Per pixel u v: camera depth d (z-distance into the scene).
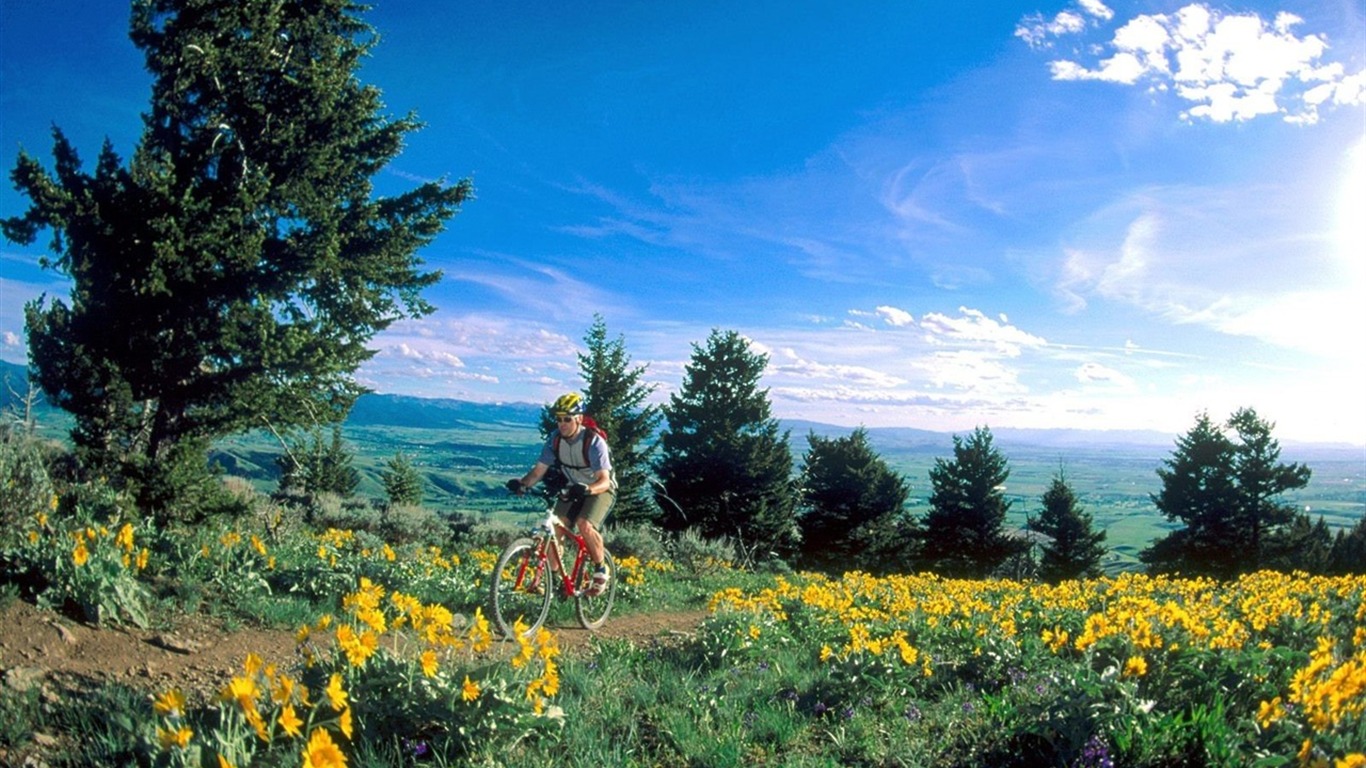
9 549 5.11
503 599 7.76
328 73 19.06
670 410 42.31
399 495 53.94
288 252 17.98
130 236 16.50
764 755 4.19
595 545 7.21
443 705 3.78
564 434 7.21
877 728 4.55
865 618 8.22
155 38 17.95
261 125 18.53
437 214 19.83
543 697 4.32
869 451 49.88
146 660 4.68
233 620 5.78
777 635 7.05
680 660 6.28
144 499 15.23
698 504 38.59
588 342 39.22
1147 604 7.11
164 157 18.12
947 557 50.09
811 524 48.75
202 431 17.86
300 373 17.70
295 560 8.24
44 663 4.27
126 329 16.84
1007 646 6.04
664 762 4.04
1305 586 11.42
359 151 19.59
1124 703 3.78
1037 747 3.84
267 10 18.81
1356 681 3.23
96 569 5.11
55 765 3.29
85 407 16.55
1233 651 4.47
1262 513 44.00
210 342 17.25
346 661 3.92
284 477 23.31
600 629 7.84
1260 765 3.16
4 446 5.89
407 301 20.27
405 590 7.76
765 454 40.72
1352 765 2.70
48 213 15.81
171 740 2.85
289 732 2.89
